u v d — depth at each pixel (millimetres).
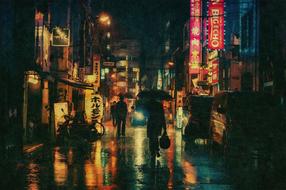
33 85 24109
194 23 44312
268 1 25406
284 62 22703
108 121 54000
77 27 37469
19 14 18906
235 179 12586
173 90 72562
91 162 16234
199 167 15195
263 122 17312
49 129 24484
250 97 17938
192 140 24797
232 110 17672
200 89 42719
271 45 25344
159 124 17188
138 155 18859
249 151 16953
